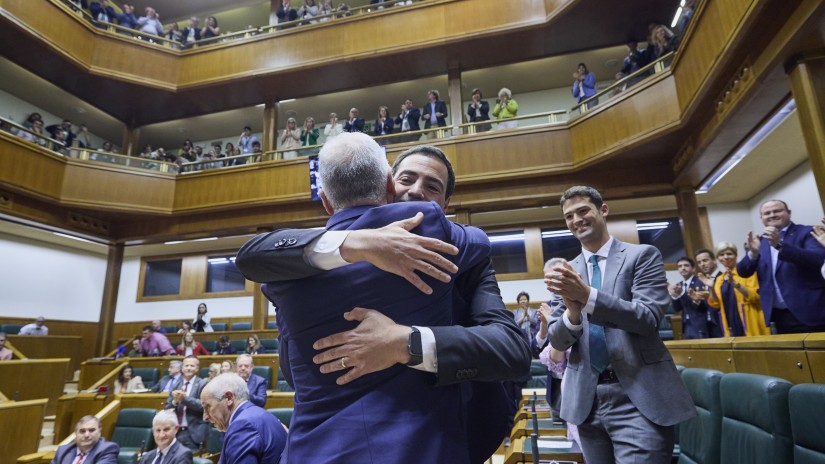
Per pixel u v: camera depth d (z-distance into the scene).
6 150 6.15
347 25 7.36
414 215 0.71
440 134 6.60
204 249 8.86
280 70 7.47
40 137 6.66
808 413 0.99
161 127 9.42
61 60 7.08
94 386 5.39
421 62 7.38
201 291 8.73
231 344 6.62
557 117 6.20
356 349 0.63
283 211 7.09
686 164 5.25
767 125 4.34
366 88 8.33
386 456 0.59
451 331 0.66
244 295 8.53
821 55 3.16
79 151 7.04
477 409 0.80
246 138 8.31
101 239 7.71
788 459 1.06
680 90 4.71
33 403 3.78
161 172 7.50
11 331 7.25
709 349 2.05
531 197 6.12
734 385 1.29
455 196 6.38
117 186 7.18
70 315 8.38
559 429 1.99
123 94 8.06
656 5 6.30
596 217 1.47
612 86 5.58
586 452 1.38
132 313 8.91
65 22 7.01
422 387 0.65
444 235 0.73
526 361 0.73
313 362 0.67
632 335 1.29
